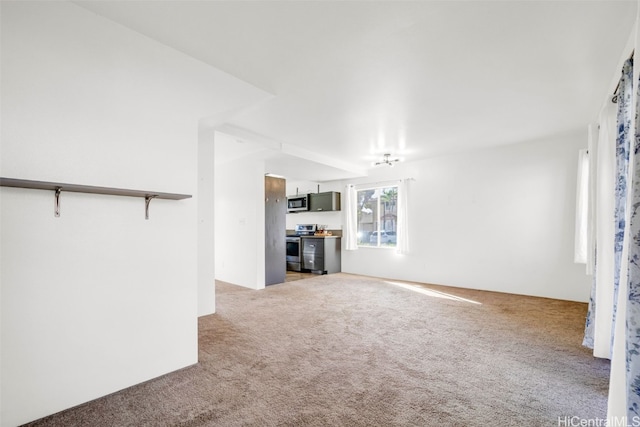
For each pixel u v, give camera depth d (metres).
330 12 1.67
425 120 3.50
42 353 1.62
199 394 1.88
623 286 1.39
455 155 5.30
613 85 2.50
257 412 1.70
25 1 1.56
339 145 4.59
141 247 2.03
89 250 1.80
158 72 2.02
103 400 1.81
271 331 3.01
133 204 1.99
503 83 2.57
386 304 4.06
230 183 5.55
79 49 1.72
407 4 1.61
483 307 3.89
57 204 1.68
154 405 1.77
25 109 1.57
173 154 2.19
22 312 1.57
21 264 1.57
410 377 2.08
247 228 5.16
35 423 1.58
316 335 2.90
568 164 4.22
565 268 4.24
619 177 1.98
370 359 2.37
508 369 2.19
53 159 1.66
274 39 1.93
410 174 5.91
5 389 1.52
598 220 2.35
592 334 2.54
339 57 2.15
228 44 1.99
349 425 1.58
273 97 2.73
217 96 2.37
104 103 1.84
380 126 3.71
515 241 4.67
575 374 2.11
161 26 1.82
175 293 2.20
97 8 1.69
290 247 7.42
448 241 5.39
